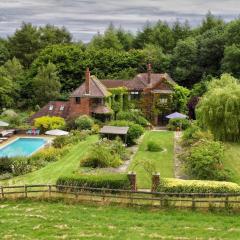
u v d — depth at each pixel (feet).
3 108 301.84
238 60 305.53
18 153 194.80
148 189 125.39
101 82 285.84
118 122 202.49
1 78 313.73
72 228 97.04
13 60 355.36
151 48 359.87
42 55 352.28
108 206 111.24
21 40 411.95
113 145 172.24
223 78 219.82
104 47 394.52
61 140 199.41
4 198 117.91
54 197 116.26
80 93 252.21
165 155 172.65
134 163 159.12
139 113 260.42
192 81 339.36
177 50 343.46
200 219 101.60
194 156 137.49
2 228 97.86
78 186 118.83
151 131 234.58
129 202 111.24
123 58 352.08
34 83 315.17
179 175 142.31
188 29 404.77
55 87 312.50
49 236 92.53
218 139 185.47
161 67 348.18
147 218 103.14
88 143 198.29
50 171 153.69
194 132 184.65
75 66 342.44
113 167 154.71
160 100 267.59
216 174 134.00
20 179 145.38
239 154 168.96
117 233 93.66
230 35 330.75
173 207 108.58
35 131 237.45
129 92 270.87
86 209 109.70
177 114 246.27
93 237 91.50
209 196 111.65
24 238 91.76
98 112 249.75
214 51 332.39
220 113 183.93
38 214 106.73
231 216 103.40
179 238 90.22
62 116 254.88
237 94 184.55
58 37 437.58
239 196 109.19
